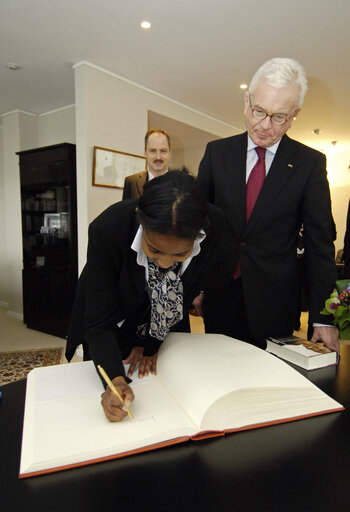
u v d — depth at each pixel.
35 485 0.48
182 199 0.57
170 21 2.35
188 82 3.30
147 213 0.58
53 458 0.50
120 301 0.84
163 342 0.89
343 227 6.89
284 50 2.74
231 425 0.61
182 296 0.86
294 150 1.11
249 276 1.15
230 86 3.40
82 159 2.90
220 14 2.28
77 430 0.57
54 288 3.53
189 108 3.96
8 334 3.65
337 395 0.76
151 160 2.39
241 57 2.84
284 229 1.13
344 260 2.16
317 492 0.48
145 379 0.75
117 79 3.10
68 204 3.33
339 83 3.38
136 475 0.50
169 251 0.61
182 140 4.78
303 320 4.13
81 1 2.13
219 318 1.25
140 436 0.55
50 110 4.09
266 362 0.76
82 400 0.66
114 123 3.09
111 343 0.76
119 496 0.47
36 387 0.71
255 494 0.48
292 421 0.65
